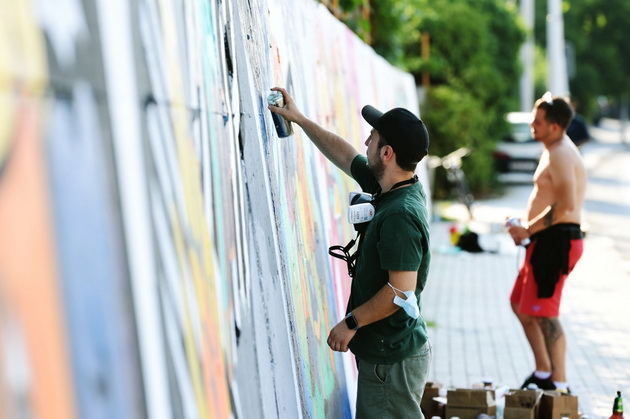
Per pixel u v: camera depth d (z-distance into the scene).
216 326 3.51
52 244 2.08
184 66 3.51
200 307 3.27
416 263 5.05
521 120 40.84
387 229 5.07
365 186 5.89
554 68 40.62
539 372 8.90
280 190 5.63
